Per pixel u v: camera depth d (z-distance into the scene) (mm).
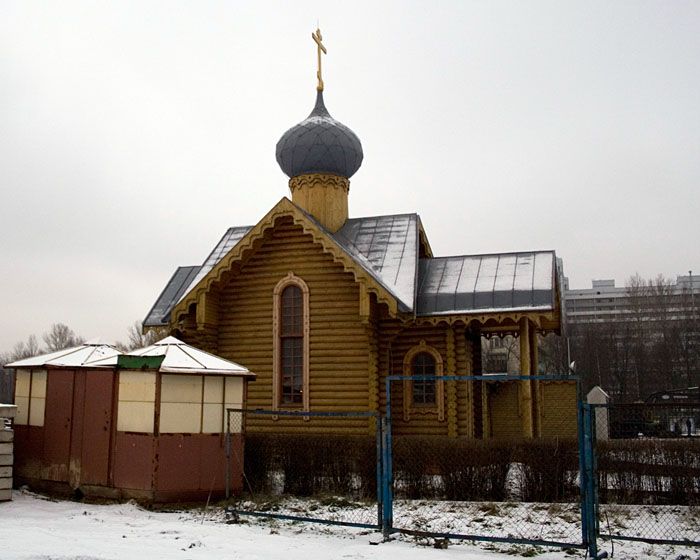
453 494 15867
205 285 24375
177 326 24953
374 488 16141
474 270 24688
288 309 24859
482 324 24969
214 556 10766
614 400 70812
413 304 23156
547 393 34406
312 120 28406
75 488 16328
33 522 13578
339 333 23953
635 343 74312
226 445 15367
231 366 16516
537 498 15562
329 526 13227
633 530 12867
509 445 15852
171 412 15586
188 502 15461
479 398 26656
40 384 17609
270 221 24406
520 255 24906
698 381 70000
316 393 23844
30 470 17297
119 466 15773
